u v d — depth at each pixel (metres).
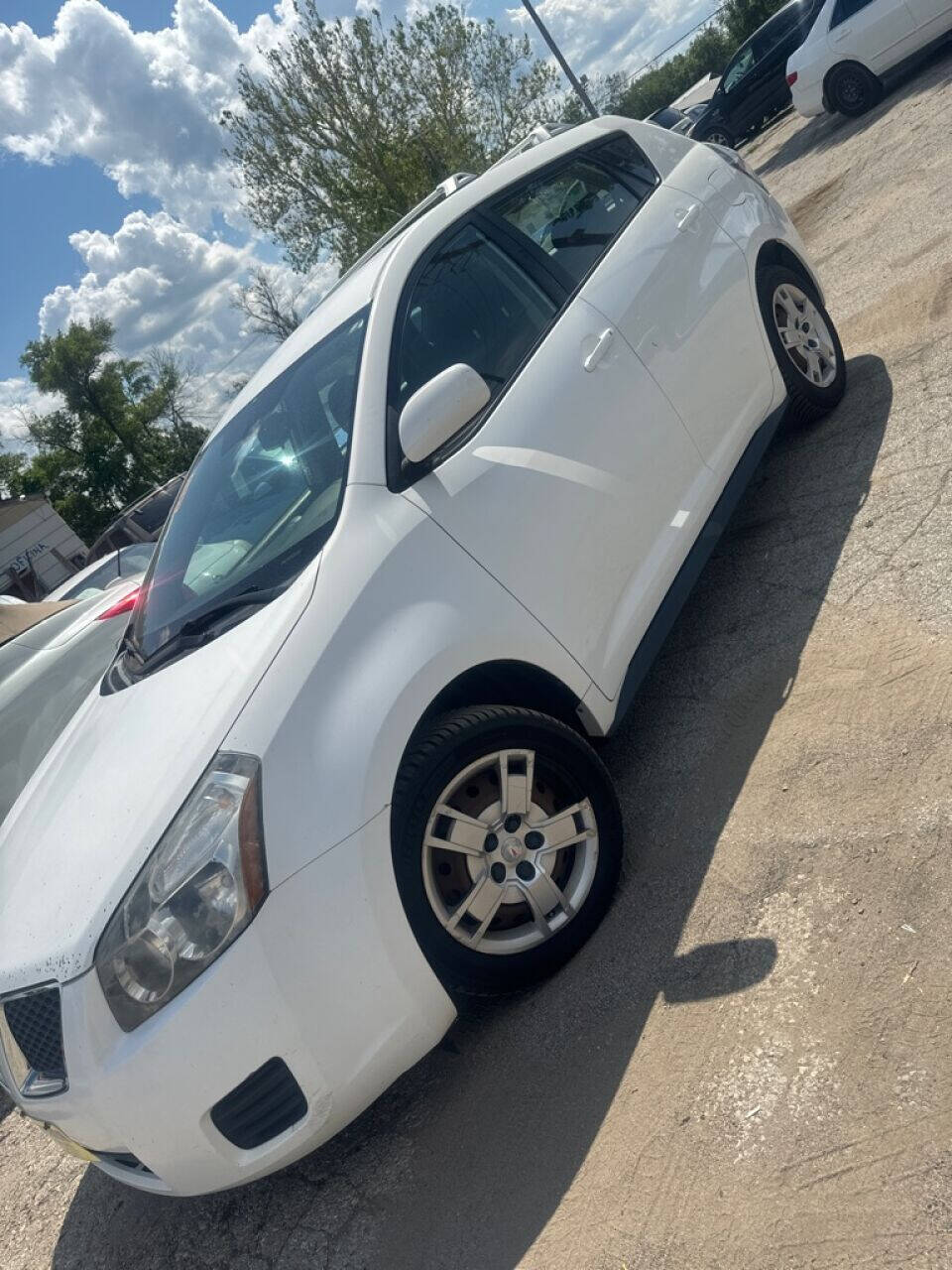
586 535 3.08
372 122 25.91
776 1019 2.22
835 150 12.09
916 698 2.82
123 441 60.69
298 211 26.97
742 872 2.66
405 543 2.72
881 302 5.73
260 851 2.28
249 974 2.24
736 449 3.86
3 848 2.94
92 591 9.47
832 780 2.75
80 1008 2.29
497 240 3.55
